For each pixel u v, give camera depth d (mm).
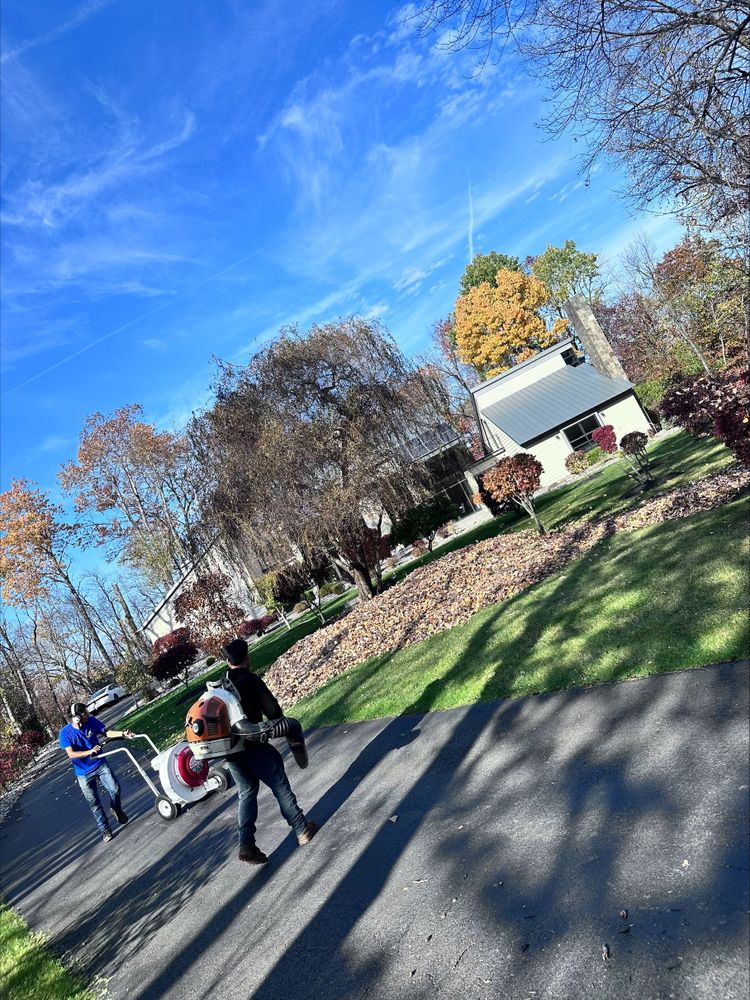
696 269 22469
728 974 2074
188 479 17844
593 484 21375
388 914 3361
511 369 36344
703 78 8445
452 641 8328
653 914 2459
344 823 4797
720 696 3732
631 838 2938
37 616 50062
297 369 16891
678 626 4961
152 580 49281
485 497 25547
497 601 9391
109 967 4461
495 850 3410
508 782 4047
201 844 6258
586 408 32250
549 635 6418
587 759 3805
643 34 8312
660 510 10008
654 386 31859
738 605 4781
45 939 5648
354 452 16547
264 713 4980
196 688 24406
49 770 22625
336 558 17969
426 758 5137
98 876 6902
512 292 57938
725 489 9211
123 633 53531
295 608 36406
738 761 3074
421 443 18109
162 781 7434
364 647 11273
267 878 4625
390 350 17797
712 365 24625
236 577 19266
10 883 8539
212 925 4352
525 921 2779
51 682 50531
